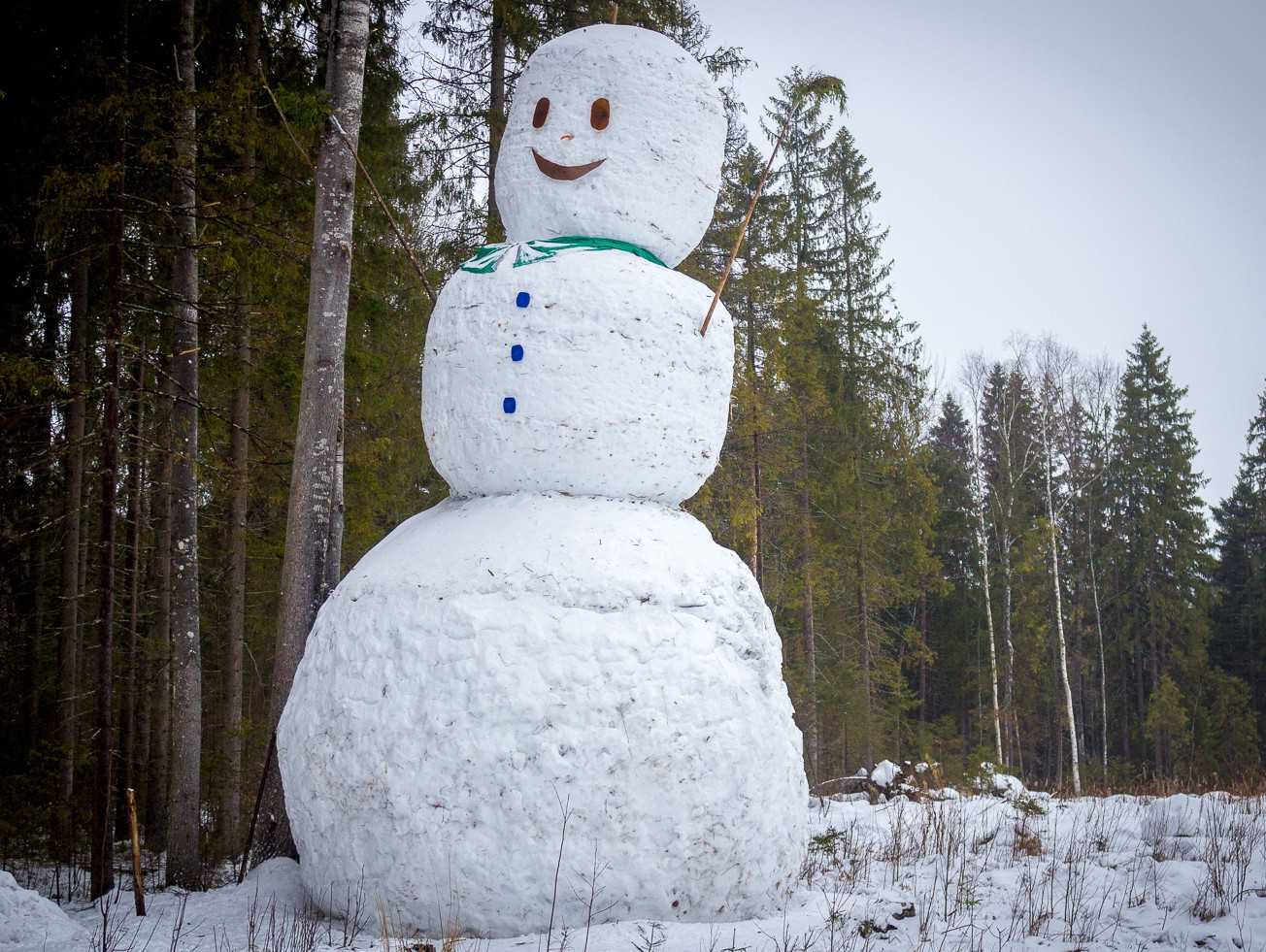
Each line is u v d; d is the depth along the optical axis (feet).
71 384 35.37
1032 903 19.83
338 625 19.62
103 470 28.91
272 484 42.39
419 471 53.98
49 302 39.73
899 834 27.22
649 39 22.57
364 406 44.86
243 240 34.24
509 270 20.56
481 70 47.83
